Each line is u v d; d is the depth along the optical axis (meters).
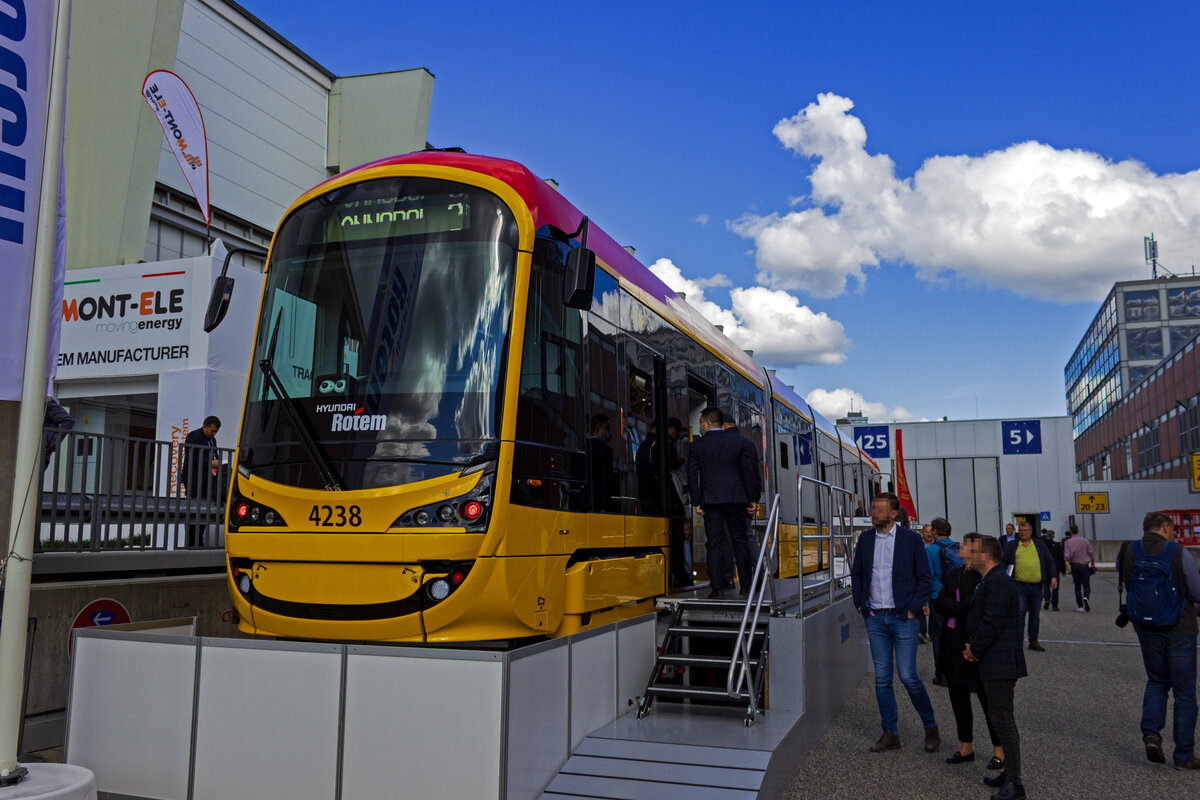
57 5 5.62
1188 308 80.88
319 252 6.52
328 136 25.31
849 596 10.77
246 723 5.54
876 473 26.83
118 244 17.77
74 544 7.87
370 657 5.30
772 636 7.48
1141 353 80.56
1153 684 7.43
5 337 5.34
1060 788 6.65
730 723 6.80
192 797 5.62
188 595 8.84
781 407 13.59
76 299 14.55
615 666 6.87
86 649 6.09
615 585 7.26
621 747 6.03
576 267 6.01
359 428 5.95
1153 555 7.41
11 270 5.38
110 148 17.95
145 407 15.17
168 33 18.28
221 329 13.93
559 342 6.61
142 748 5.80
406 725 5.18
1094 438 91.31
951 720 9.04
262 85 22.89
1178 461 50.56
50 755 6.91
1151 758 7.34
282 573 5.92
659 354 8.81
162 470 9.44
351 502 5.77
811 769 7.05
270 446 6.14
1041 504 34.19
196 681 5.71
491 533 5.64
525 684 5.28
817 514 9.03
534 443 6.11
